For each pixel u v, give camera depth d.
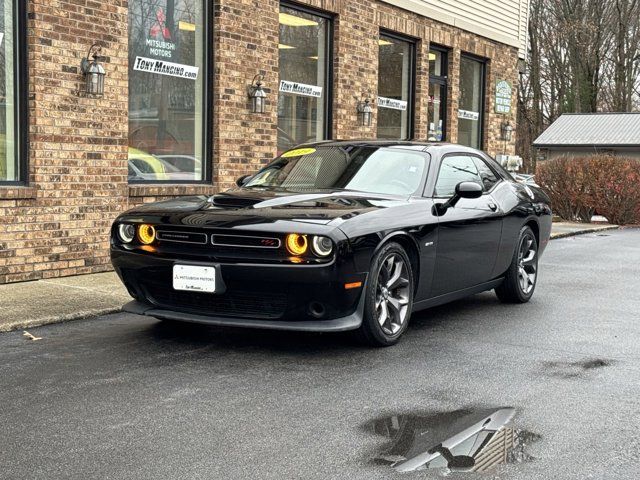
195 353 5.12
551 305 7.23
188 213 5.21
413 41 14.06
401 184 5.96
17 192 7.58
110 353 5.09
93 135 8.29
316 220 4.94
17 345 5.29
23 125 7.75
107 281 7.83
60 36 7.90
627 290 8.17
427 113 14.45
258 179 6.40
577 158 19.56
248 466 3.23
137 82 9.09
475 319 6.49
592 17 44.97
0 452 3.35
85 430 3.64
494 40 16.36
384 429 3.72
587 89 46.19
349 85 12.30
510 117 17.31
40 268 7.88
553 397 4.29
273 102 10.71
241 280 4.91
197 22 9.79
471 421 3.86
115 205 8.57
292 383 4.47
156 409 3.96
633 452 3.46
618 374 4.79
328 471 3.19
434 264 5.78
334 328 4.92
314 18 11.78
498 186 7.00
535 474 3.19
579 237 15.03
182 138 9.70
